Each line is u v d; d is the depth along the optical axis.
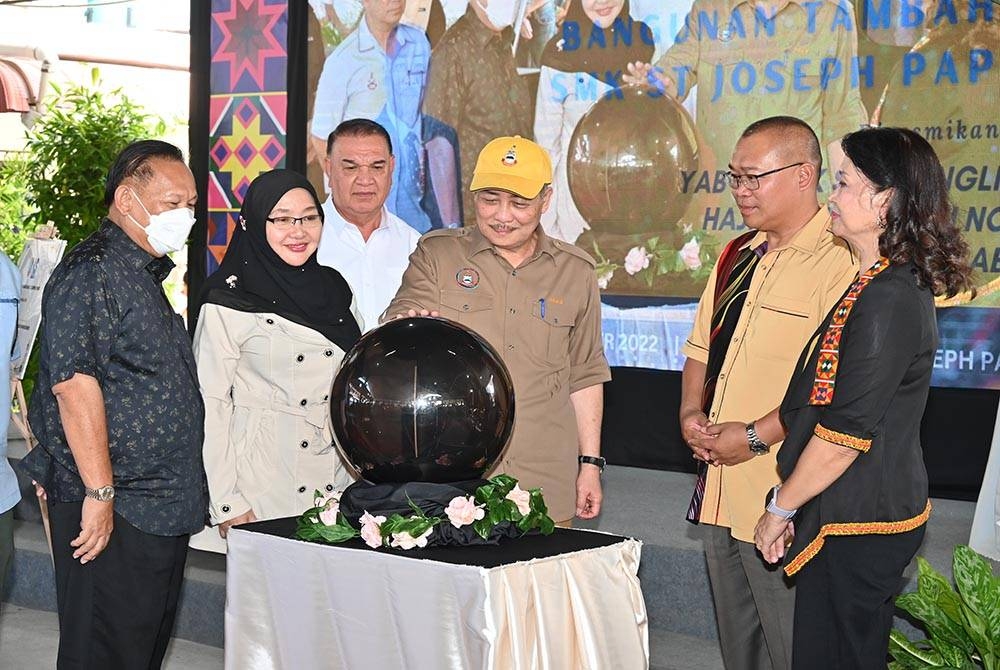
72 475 2.78
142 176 2.78
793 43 5.22
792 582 2.89
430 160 6.02
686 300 5.51
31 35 9.89
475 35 5.87
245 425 3.10
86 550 2.73
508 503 2.31
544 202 2.90
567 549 2.26
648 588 4.25
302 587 2.31
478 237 3.02
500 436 2.33
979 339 4.90
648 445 5.60
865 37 5.08
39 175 7.18
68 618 2.81
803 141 2.91
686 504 4.91
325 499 2.41
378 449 2.27
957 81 4.94
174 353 2.84
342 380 2.31
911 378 2.44
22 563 4.95
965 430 4.93
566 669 2.19
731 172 2.98
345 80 6.20
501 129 5.85
